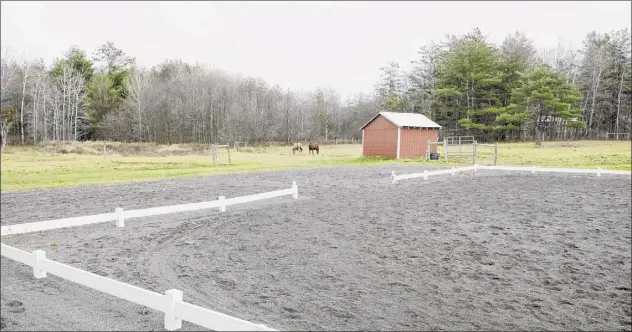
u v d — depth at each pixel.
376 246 11.45
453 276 9.20
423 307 7.55
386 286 8.55
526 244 11.76
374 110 95.38
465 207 17.20
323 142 83.94
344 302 7.68
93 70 92.62
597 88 74.81
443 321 7.01
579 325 7.03
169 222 14.27
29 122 75.00
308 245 11.51
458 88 72.00
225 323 5.25
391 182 25.28
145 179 26.09
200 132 82.75
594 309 7.68
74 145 55.50
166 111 80.62
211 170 31.77
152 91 82.44
